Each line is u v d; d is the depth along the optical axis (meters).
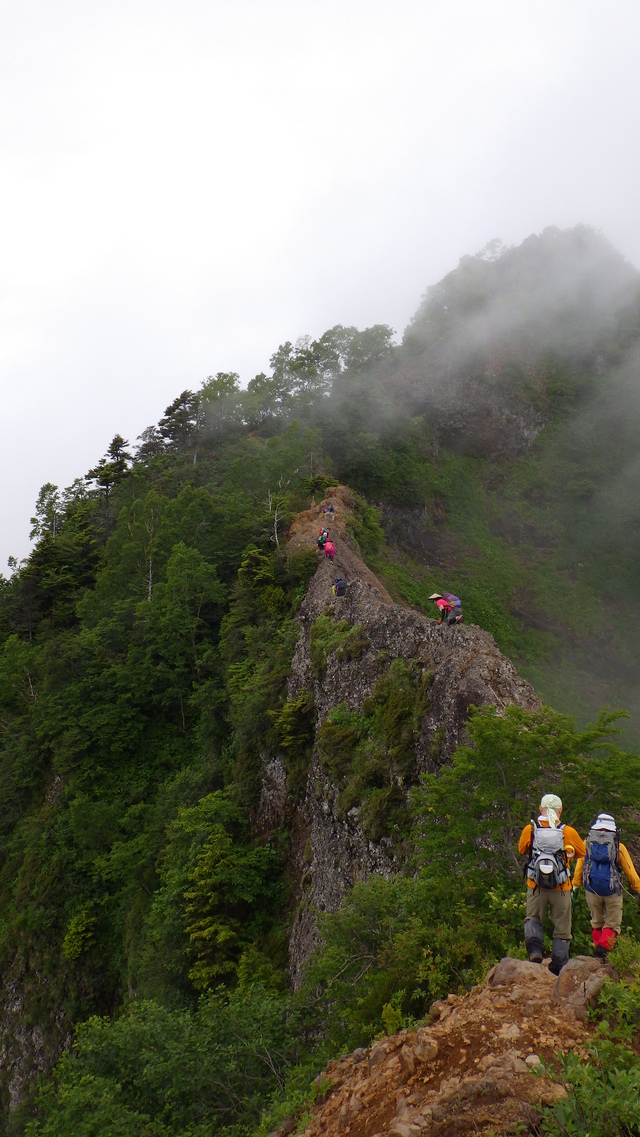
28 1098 31.16
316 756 25.28
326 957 12.38
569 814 11.22
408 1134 5.20
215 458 73.69
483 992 6.73
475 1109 5.21
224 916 24.53
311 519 49.78
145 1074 12.95
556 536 73.06
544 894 7.48
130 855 34.03
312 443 59.59
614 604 67.44
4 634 62.88
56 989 33.69
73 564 65.75
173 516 53.12
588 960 6.44
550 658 61.88
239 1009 14.16
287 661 32.59
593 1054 5.21
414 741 18.28
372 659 23.69
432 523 70.31
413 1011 9.90
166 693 42.16
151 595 48.47
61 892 36.38
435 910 11.33
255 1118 11.74
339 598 30.52
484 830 11.34
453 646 18.77
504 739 11.60
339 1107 6.44
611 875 6.77
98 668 45.12
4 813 45.06
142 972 25.55
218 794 30.88
